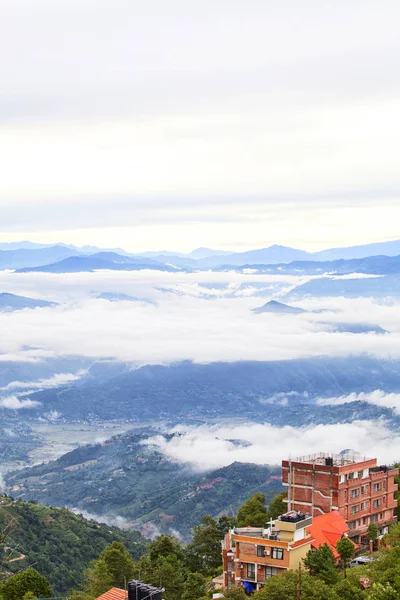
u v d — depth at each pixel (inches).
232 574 5871.1
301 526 5861.2
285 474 7273.6
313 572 5280.5
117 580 6929.1
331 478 7032.5
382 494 7500.0
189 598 6210.6
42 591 6441.9
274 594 4709.6
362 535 6998.0
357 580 4886.8
